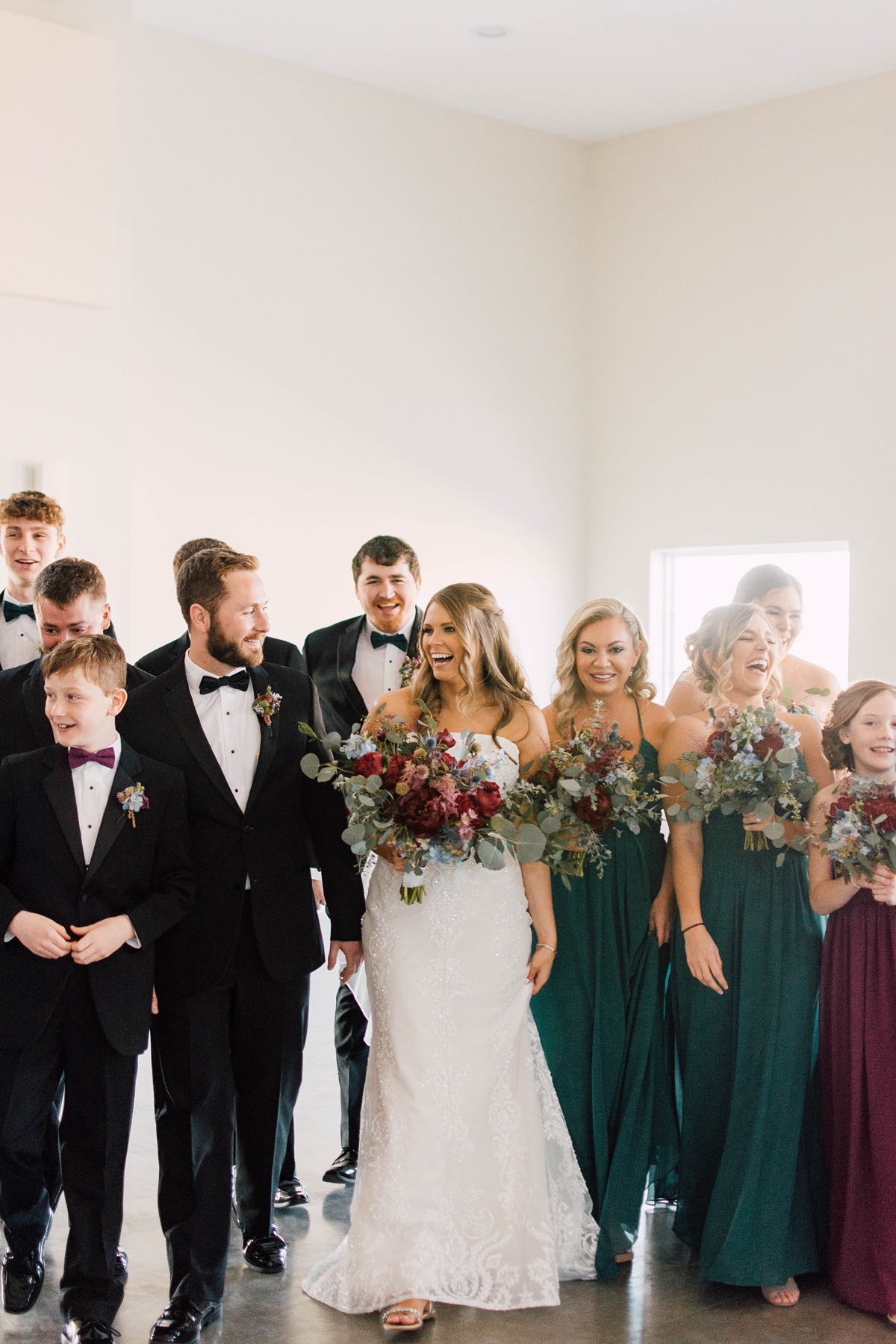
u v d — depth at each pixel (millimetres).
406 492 9094
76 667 3061
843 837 3246
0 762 3164
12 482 6824
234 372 8219
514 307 9594
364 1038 3959
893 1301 3215
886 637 8344
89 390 7012
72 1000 3027
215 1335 3131
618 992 3596
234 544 8250
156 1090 3244
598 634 3666
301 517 8555
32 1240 3322
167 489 7953
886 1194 3254
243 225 8227
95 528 7039
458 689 3453
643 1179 3549
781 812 3510
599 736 3568
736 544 9141
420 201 9047
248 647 3266
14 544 4656
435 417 9219
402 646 4422
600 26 7840
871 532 8406
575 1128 3572
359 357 8805
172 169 7918
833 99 8547
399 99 8906
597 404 9992
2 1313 3227
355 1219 3289
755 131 8945
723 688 3672
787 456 8828
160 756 3252
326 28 7910
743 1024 3443
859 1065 3316
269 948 3264
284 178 8391
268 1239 3547
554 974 3627
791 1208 3398
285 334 8438
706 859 3568
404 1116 3244
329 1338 3127
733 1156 3406
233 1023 3354
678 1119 3773
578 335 9977
